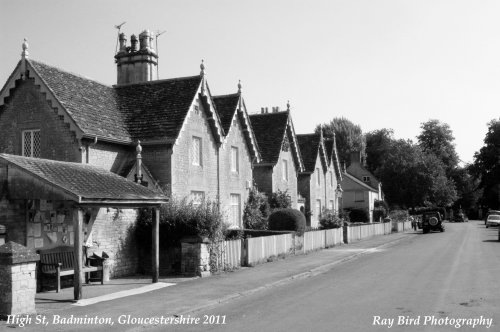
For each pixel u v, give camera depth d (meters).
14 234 14.99
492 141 93.25
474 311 11.85
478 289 15.08
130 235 19.25
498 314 11.51
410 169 79.44
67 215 17.14
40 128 20.53
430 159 80.81
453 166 102.69
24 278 11.58
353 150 91.06
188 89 24.83
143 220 19.48
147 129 22.91
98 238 17.70
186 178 23.66
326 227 38.66
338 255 27.23
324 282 17.55
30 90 20.80
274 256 24.78
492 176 93.19
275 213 31.36
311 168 45.00
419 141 105.38
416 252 29.05
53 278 15.24
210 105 25.83
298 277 19.03
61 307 12.64
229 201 28.50
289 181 40.19
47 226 16.28
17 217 15.12
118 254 18.59
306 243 29.17
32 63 21.06
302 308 12.67
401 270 20.36
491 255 26.28
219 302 13.73
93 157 20.50
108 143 21.36
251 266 21.83
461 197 103.94
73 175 15.24
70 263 16.66
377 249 32.44
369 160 112.56
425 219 52.59
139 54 27.78
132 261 19.30
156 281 16.94
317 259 24.98
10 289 11.28
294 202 40.97
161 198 16.72
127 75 27.95
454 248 31.25
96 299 13.81
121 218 18.81
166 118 23.31
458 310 11.99
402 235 48.78
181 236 19.22
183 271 18.61
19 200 15.20
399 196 80.56
